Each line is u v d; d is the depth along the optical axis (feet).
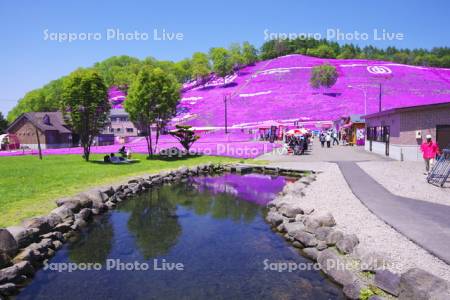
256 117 237.04
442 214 36.35
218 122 237.66
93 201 50.34
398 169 72.74
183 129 121.19
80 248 35.12
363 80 299.17
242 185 72.79
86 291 25.68
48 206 44.73
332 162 90.53
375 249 27.27
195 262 30.89
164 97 115.44
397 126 91.25
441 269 23.18
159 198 60.59
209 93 323.98
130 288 26.11
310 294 24.48
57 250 34.58
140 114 115.34
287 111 241.14
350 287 23.63
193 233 39.47
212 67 463.83
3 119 271.08
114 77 429.79
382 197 45.44
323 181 61.57
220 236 38.09
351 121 160.97
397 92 266.77
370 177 62.69
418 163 81.97
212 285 26.32
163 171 83.56
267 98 270.87
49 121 219.20
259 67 393.70
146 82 113.80
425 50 550.36
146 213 49.65
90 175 74.38
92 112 104.27
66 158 119.34
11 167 89.66
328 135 145.38
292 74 330.75
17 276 26.84
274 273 28.07
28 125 215.31
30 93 380.37
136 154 128.88
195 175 89.25
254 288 25.62
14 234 30.81
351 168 75.82
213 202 56.54
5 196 50.44
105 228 42.14
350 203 43.47
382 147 106.42
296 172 81.71
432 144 65.62
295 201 46.70
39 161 108.58
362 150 129.39
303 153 119.65
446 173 55.98
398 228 31.55
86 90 103.50
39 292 25.71
